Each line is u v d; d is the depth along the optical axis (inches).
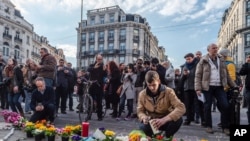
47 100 251.1
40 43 2566.4
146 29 2504.9
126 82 323.9
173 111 160.7
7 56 1936.5
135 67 335.3
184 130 247.1
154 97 165.2
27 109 354.3
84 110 305.4
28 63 356.2
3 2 1902.1
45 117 252.1
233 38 1924.2
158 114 169.0
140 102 171.8
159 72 296.5
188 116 288.0
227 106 230.8
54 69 287.9
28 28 2188.7
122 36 2389.3
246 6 1738.4
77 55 2561.5
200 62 239.5
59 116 329.7
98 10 2480.3
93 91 303.1
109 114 367.2
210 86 233.3
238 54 1774.1
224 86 232.4
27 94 353.4
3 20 1895.9
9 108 390.9
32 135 197.9
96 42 2470.5
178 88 325.7
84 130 174.9
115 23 2394.2
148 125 166.9
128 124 277.0
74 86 417.7
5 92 380.2
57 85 330.6
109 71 330.6
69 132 183.0
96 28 2469.2
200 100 263.6
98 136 163.2
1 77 388.8
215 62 235.0
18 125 227.8
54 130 185.2
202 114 273.7
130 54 2362.2
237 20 1819.6
